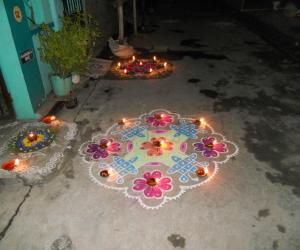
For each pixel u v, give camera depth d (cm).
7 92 490
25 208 347
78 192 370
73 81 648
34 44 528
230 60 857
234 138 480
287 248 299
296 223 327
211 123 523
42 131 463
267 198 361
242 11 1627
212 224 325
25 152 417
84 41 567
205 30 1217
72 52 548
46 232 317
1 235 314
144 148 452
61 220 331
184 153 440
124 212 341
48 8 573
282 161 428
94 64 785
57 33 532
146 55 900
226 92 648
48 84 592
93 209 345
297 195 366
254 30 1216
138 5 1355
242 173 402
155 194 365
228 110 569
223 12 1628
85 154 439
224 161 424
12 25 437
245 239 308
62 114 554
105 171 397
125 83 695
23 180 381
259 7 1658
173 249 298
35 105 523
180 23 1345
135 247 300
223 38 1096
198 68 793
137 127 509
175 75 743
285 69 789
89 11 835
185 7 1789
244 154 441
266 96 630
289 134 495
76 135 484
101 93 643
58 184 384
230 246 301
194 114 554
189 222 328
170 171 405
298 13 1516
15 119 521
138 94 638
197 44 1016
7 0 422
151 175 397
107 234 315
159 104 593
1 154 416
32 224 327
